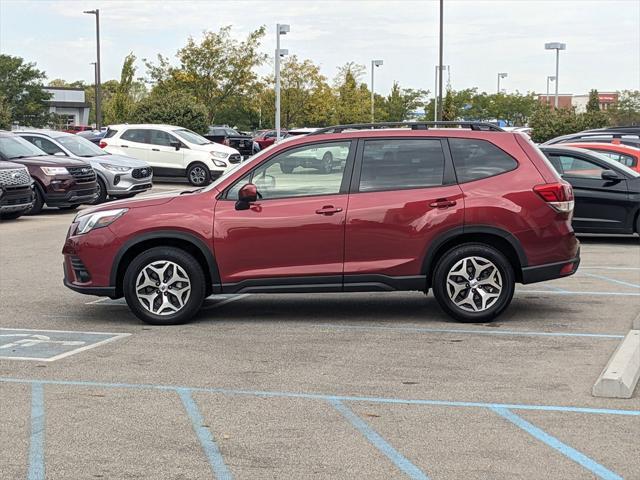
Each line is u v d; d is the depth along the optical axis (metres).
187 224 8.77
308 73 53.69
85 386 6.72
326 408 6.10
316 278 8.73
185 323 9.01
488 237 8.76
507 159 8.77
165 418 5.91
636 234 15.14
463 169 8.75
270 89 53.53
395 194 8.70
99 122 48.94
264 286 8.77
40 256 14.20
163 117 38.25
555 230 8.67
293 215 8.69
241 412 6.03
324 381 6.78
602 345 7.84
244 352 7.74
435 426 5.68
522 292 10.59
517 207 8.61
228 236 8.75
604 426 5.64
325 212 8.66
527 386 6.57
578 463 5.00
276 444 5.38
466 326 8.69
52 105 85.94
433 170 8.75
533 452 5.18
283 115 54.25
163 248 8.85
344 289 8.75
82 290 8.99
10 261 13.66
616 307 9.61
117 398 6.39
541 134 41.16
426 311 9.52
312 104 53.78
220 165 27.88
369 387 6.60
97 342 8.20
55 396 6.46
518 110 63.19
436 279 8.74
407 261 8.67
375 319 9.12
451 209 8.62
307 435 5.54
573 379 6.75
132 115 38.88
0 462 5.12
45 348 7.99
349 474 4.87
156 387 6.67
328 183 8.79
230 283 8.80
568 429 5.59
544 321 8.89
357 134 8.86
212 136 35.91
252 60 44.75
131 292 8.89
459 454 5.16
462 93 63.00
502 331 8.44
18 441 5.48
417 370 7.07
